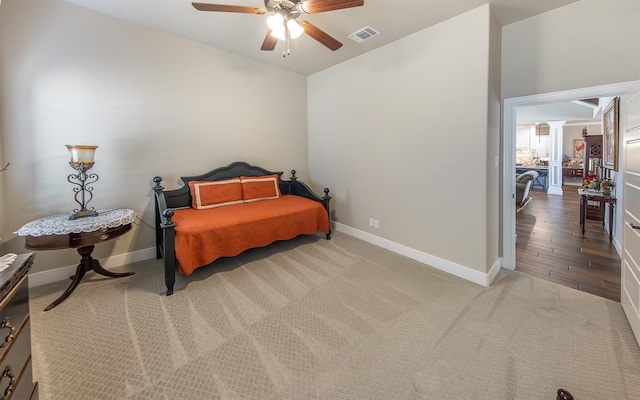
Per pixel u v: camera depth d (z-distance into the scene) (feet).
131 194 10.03
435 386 4.70
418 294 7.80
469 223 8.56
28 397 3.67
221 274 9.11
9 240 7.93
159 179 10.19
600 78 7.31
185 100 11.07
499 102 8.98
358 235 12.78
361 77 11.85
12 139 7.88
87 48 8.86
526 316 6.68
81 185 8.18
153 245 10.64
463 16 8.23
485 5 7.74
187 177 11.28
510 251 9.45
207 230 8.60
